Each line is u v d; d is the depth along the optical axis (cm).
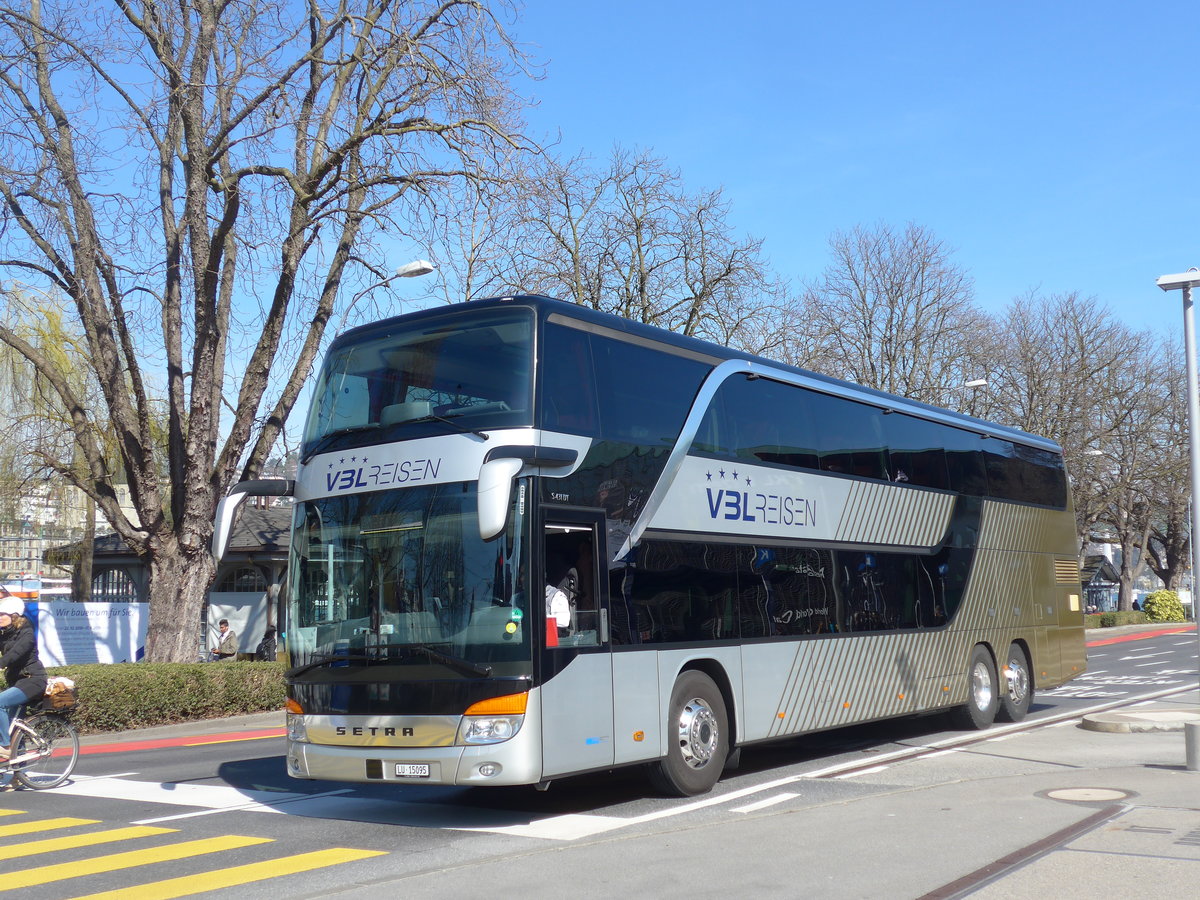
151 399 3441
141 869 835
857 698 1383
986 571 1738
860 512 1445
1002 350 5559
